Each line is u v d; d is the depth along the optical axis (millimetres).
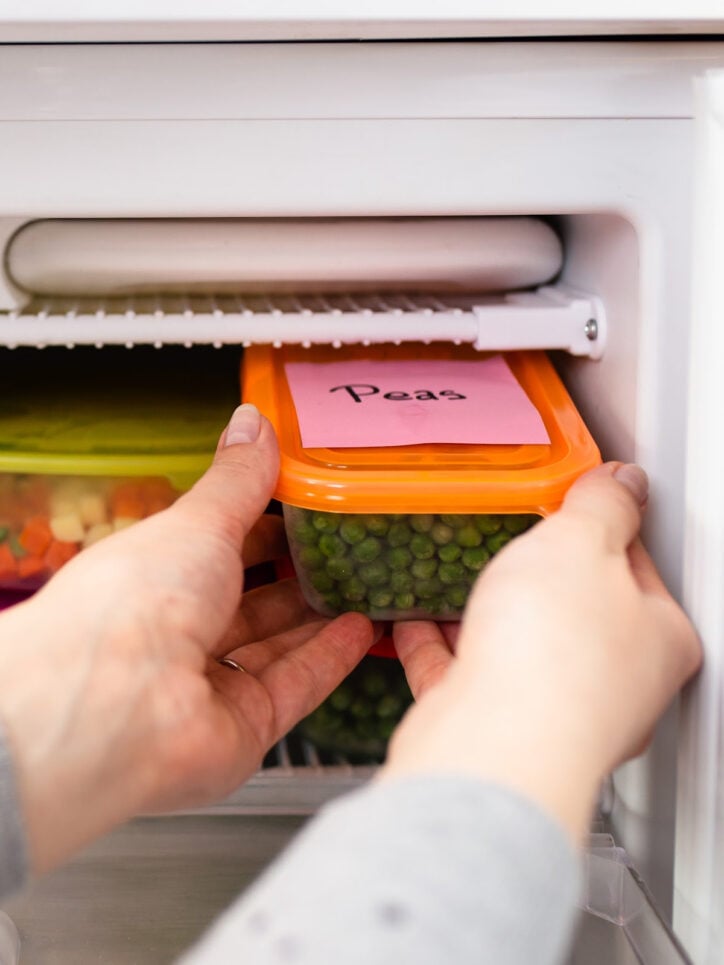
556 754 273
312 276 580
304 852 232
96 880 557
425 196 495
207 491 468
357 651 538
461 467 523
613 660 323
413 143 488
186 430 651
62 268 560
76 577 399
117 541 424
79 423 665
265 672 499
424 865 219
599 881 511
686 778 454
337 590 567
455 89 481
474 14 430
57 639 365
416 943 204
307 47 470
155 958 501
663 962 450
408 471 517
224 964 206
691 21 437
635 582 386
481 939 209
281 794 625
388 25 436
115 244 559
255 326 550
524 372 624
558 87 483
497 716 281
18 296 562
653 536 527
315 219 578
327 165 489
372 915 209
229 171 487
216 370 781
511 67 479
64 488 625
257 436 512
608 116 487
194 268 566
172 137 481
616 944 485
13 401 711
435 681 497
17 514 629
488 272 600
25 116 475
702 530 426
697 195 405
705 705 433
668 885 558
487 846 227
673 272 501
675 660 384
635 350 519
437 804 237
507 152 491
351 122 483
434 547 541
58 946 510
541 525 397
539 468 519
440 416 555
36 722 345
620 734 314
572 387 667
